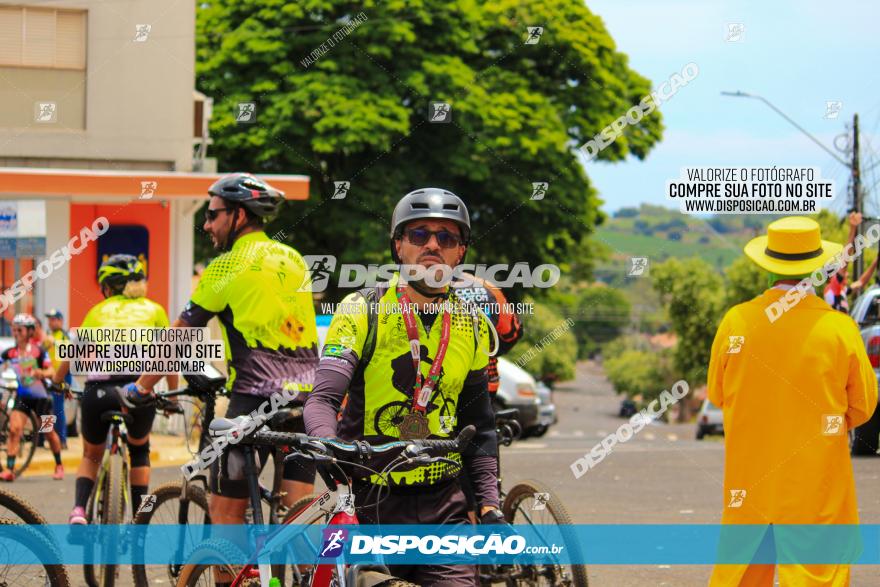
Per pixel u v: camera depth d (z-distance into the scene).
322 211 28.64
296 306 6.68
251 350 6.59
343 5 28.88
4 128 20.22
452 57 29.70
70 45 20.52
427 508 4.90
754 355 6.31
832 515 6.18
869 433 16.16
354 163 29.05
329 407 4.81
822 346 6.21
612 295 69.12
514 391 20.77
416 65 29.11
